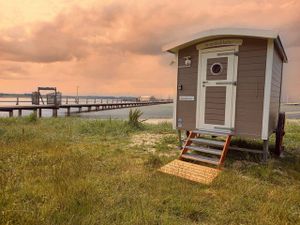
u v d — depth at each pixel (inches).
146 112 1612.9
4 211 126.6
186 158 273.3
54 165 229.3
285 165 272.1
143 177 208.1
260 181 215.9
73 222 127.6
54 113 1096.8
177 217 147.9
